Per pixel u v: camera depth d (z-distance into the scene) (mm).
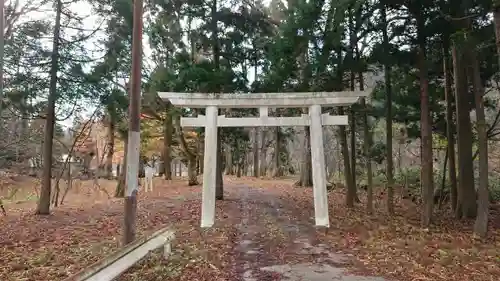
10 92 11828
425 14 10344
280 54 12805
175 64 14844
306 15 11852
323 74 12828
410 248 8047
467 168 12500
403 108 15773
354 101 10898
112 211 12984
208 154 10898
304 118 11125
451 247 8219
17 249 7789
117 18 12875
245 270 6488
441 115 15867
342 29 11039
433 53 13547
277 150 33906
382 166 25562
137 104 7047
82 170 28312
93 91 12617
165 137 25234
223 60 15320
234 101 11109
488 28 9875
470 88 13664
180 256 7008
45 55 11906
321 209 10555
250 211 13227
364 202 16406
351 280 5969
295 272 6375
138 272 5980
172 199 16078
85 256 7105
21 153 23344
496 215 13133
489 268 6688
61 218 11461
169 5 14812
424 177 10734
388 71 12320
